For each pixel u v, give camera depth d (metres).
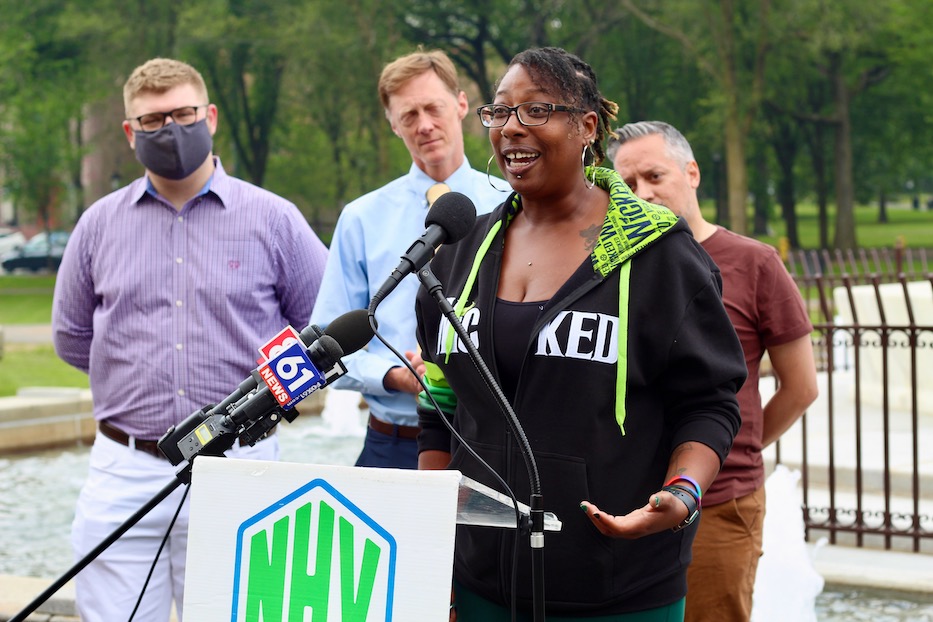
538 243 2.60
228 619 2.12
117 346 3.76
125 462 3.71
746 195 33.28
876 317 9.41
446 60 4.07
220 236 3.83
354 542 2.08
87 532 3.69
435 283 2.40
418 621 2.04
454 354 2.61
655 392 2.50
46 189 38.22
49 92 36.78
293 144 39.56
